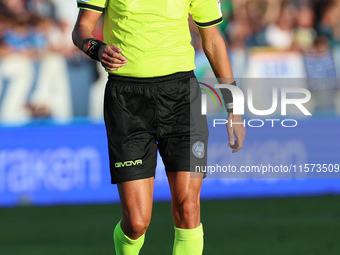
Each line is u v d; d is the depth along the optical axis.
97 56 12.55
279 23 37.16
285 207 28.97
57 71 34.47
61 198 30.33
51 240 22.44
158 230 24.17
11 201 29.94
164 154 13.66
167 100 13.32
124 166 13.15
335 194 32.25
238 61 36.44
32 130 30.14
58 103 34.44
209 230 24.05
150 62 13.13
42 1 34.84
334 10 38.38
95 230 24.33
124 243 13.63
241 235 22.95
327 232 23.44
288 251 20.11
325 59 37.00
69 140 30.44
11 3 34.34
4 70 33.94
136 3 12.95
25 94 34.09
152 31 13.07
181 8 13.22
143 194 13.16
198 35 35.88
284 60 36.69
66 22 35.06
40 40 34.53
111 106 13.32
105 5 13.45
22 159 30.02
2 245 21.50
